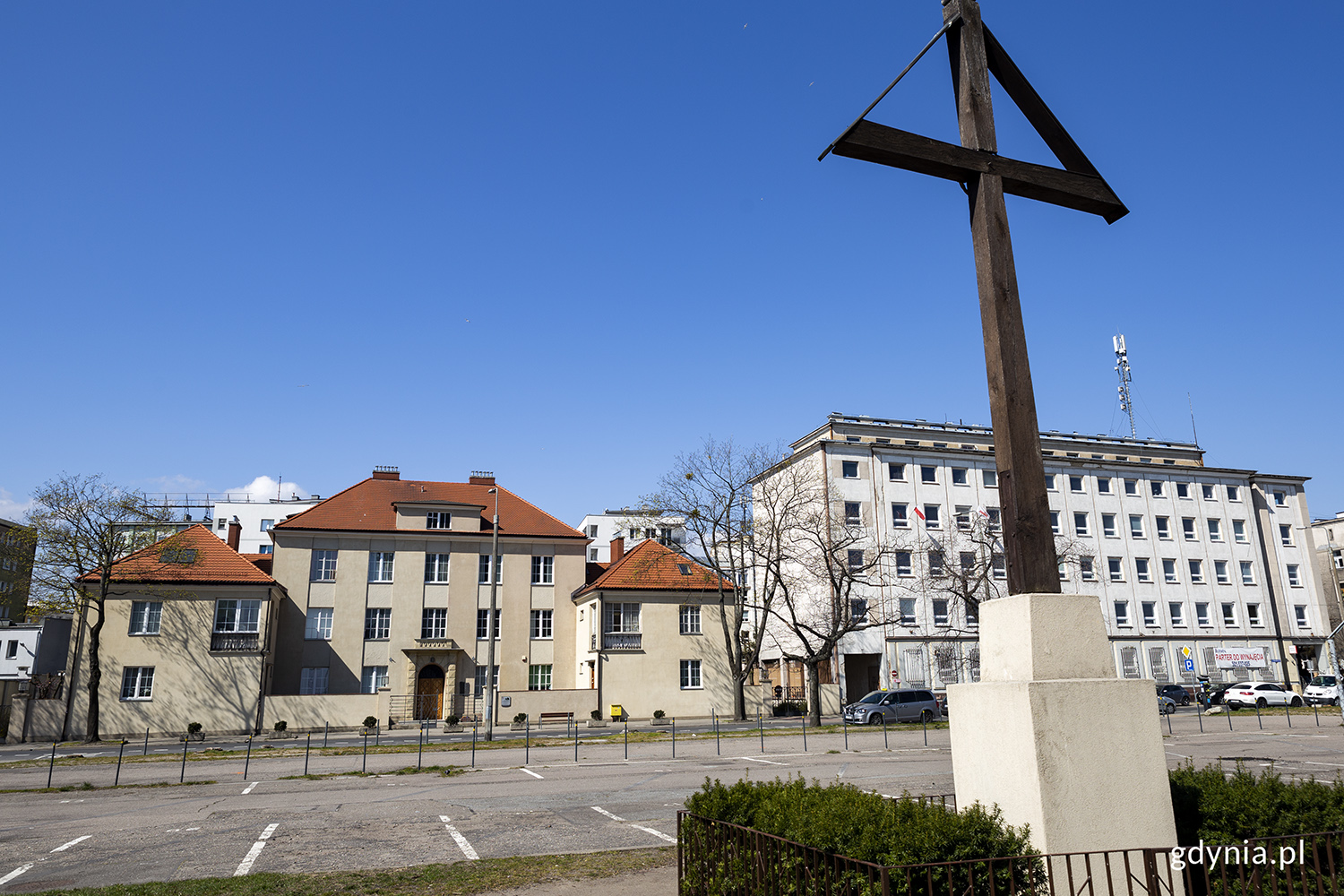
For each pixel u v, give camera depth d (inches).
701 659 1916.8
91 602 1632.6
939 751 997.2
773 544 1953.7
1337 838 228.1
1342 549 3211.1
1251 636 2509.8
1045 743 213.8
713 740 1226.0
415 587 1929.1
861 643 2114.9
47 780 884.6
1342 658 2743.6
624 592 1908.2
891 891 191.5
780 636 2295.8
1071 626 232.5
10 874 414.9
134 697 1595.7
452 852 452.8
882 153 264.2
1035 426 251.9
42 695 1642.5
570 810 600.1
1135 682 227.5
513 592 2005.4
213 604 1675.7
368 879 373.4
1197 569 2524.6
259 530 3469.5
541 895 339.6
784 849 219.9
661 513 1843.0
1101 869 211.2
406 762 991.0
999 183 275.4
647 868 385.4
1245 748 952.9
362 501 2015.3
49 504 1571.1
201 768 975.6
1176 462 2628.0
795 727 1557.6
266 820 576.4
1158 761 223.9
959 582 2032.5
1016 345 257.8
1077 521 2437.3
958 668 2146.9
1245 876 214.4
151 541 1700.3
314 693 1814.7
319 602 1862.7
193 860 442.3
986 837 204.4
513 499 2171.5
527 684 1962.4
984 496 2353.6
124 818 601.0
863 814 217.0
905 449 2304.4
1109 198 293.6
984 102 282.5
